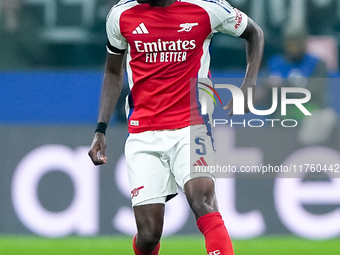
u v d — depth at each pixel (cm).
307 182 2152
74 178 2164
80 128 2184
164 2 1203
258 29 1277
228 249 1083
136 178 1217
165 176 1224
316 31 2691
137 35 1208
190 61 1215
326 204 2148
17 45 2620
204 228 1103
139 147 1231
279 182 2150
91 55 2664
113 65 1304
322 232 2141
